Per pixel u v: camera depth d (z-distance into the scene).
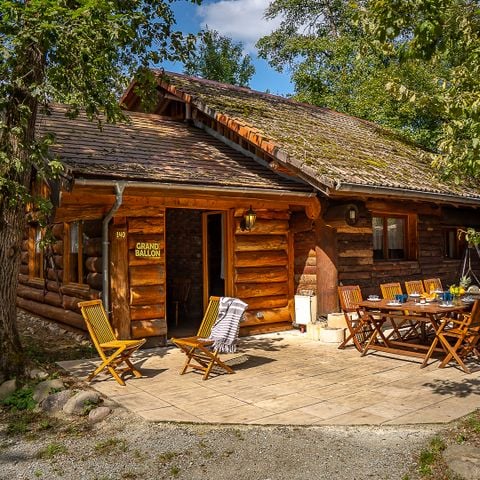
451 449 4.43
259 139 9.62
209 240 11.39
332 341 9.32
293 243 10.70
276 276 10.42
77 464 4.39
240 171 9.86
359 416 5.38
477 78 5.94
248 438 4.86
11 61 6.14
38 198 6.34
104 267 8.43
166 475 4.16
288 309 10.58
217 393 6.27
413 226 12.04
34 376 6.58
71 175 7.24
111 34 6.41
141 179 7.79
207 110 11.00
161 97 12.89
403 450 4.52
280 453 4.52
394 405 5.74
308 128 12.01
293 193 9.35
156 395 6.19
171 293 12.90
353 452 4.51
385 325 10.71
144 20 7.37
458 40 5.97
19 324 11.38
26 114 6.25
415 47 5.35
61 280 10.43
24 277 12.71
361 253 10.57
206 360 7.85
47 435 5.04
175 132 11.47
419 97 6.11
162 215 8.89
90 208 8.91
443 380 6.80
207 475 4.14
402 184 9.62
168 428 5.12
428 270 12.27
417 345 8.16
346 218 9.57
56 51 6.41
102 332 7.13
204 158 10.11
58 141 8.91
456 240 13.56
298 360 8.03
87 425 5.26
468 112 5.56
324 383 6.71
